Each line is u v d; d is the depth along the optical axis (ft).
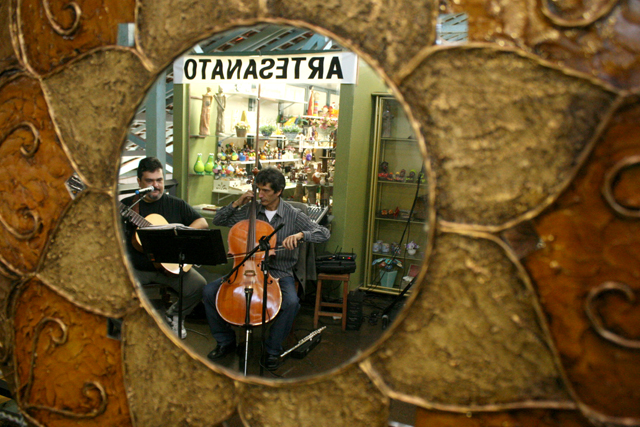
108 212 4.20
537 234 3.13
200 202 14.16
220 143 14.58
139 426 4.37
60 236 4.45
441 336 3.40
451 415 3.50
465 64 3.14
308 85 16.58
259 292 8.71
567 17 2.94
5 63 4.57
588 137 2.97
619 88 2.89
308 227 10.03
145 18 3.87
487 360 3.33
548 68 2.99
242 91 14.14
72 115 4.26
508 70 3.07
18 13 4.40
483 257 3.24
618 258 2.97
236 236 9.42
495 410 3.36
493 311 3.26
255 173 10.01
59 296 4.56
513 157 3.12
